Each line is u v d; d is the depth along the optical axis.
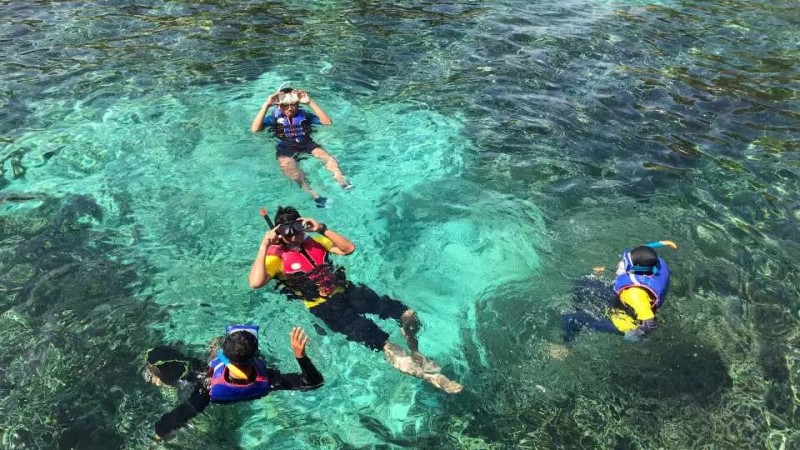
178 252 5.43
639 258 4.37
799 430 3.81
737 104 8.51
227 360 3.76
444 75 9.24
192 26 11.00
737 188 6.47
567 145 7.32
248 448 3.71
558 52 10.20
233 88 8.62
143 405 3.90
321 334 4.59
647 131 7.69
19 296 4.79
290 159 6.63
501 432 3.85
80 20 11.03
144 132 7.37
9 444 3.61
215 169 6.70
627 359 4.34
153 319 4.64
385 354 4.23
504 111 8.15
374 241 5.68
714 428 3.83
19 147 6.91
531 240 5.69
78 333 4.46
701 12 12.76
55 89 8.34
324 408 4.01
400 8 12.45
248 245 5.57
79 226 5.70
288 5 12.40
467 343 4.55
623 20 12.10
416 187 6.52
